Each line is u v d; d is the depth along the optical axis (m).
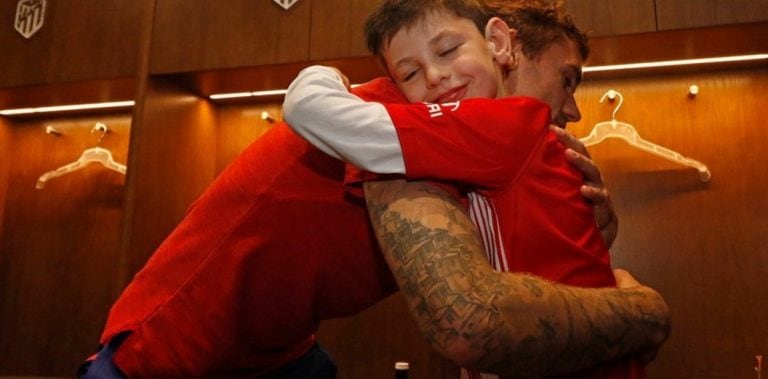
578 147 0.75
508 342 0.49
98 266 3.02
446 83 0.71
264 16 2.47
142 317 0.75
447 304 0.50
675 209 2.42
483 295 0.50
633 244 2.44
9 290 3.10
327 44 2.37
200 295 0.73
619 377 0.62
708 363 2.27
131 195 2.38
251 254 0.72
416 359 2.57
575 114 0.90
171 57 2.53
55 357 2.96
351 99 0.62
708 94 2.48
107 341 0.76
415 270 0.53
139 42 2.61
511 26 0.81
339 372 2.63
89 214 3.10
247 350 0.80
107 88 2.80
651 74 2.54
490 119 0.61
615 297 0.59
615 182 2.50
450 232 0.54
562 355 0.52
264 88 2.75
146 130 2.48
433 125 0.59
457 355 0.50
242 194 0.74
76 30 2.73
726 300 2.30
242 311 0.75
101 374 0.74
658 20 2.07
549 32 0.83
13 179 3.27
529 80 0.80
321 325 2.70
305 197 0.71
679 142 2.47
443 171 0.58
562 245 0.61
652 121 2.51
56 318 3.01
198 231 0.76
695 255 2.37
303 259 0.73
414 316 0.53
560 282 0.59
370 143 0.58
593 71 2.51
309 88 0.64
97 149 3.02
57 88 2.82
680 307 2.34
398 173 0.58
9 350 3.02
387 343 2.61
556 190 0.63
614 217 0.77
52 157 3.24
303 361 1.00
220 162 2.96
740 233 2.34
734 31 2.09
